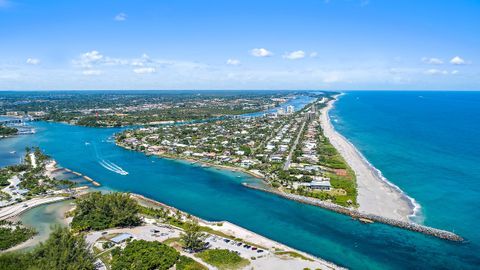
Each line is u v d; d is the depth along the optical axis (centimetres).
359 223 18500
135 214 18350
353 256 15212
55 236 13712
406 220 18625
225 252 14825
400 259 14988
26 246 15850
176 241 16112
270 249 15588
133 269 13038
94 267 13650
